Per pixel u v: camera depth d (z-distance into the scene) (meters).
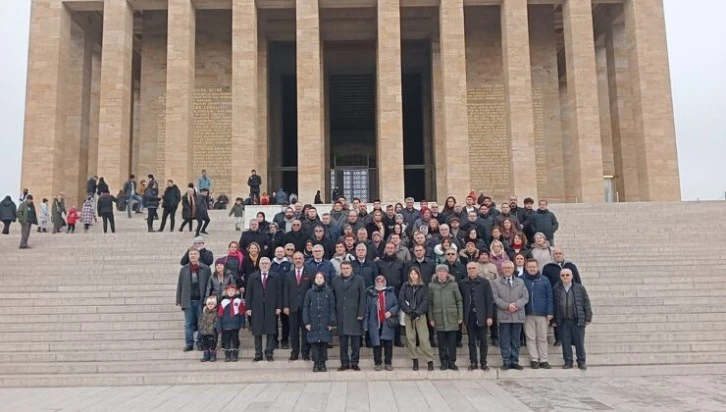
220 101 35.06
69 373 11.46
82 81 35.88
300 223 13.27
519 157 31.28
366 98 42.19
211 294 12.02
